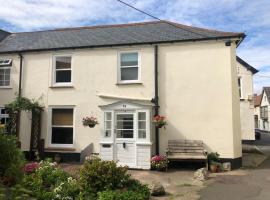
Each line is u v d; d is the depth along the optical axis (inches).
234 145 550.3
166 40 591.5
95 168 340.2
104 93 623.5
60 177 362.3
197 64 581.0
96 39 660.7
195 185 411.5
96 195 323.3
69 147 624.7
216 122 562.3
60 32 751.1
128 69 620.7
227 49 568.7
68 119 640.4
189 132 572.1
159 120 554.3
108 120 569.9
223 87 565.0
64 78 657.0
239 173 495.5
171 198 345.1
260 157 660.7
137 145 545.3
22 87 668.7
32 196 308.3
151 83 598.5
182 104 581.0
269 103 2049.7
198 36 584.7
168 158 532.1
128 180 351.6
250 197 343.9
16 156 292.5
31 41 718.5
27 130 649.0
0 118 677.9
